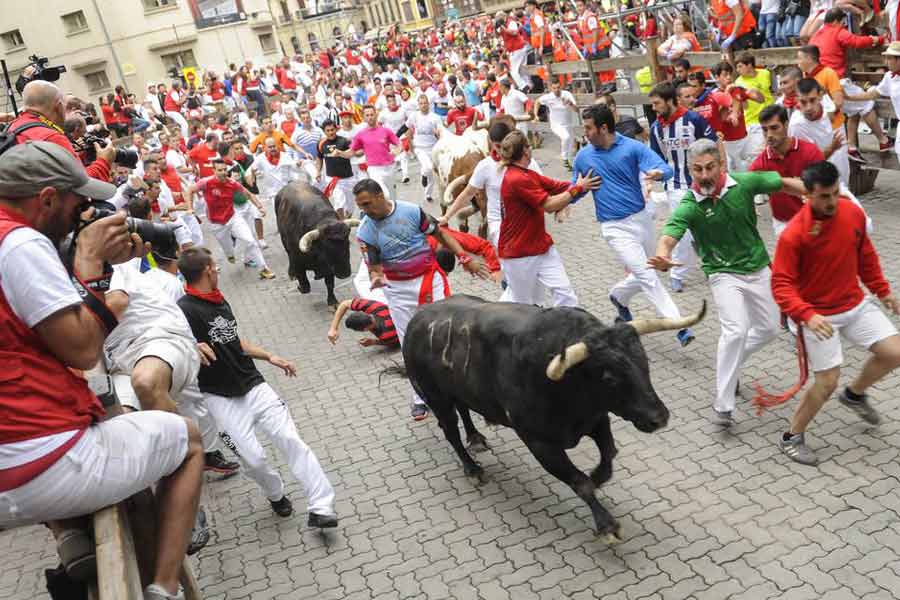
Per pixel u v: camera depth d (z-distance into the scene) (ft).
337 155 45.27
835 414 20.38
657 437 21.16
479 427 23.76
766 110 22.12
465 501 20.43
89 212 9.30
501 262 25.17
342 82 111.14
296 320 36.86
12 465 8.18
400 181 60.39
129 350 15.47
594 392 15.42
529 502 19.84
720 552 16.67
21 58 158.71
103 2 157.38
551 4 91.66
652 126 29.32
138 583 8.74
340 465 23.41
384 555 18.98
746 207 19.16
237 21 173.37
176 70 156.87
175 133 86.79
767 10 41.65
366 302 30.91
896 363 17.79
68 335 8.31
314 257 35.53
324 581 18.48
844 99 31.17
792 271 17.58
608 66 51.44
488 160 28.48
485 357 17.97
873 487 17.52
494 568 17.71
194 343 16.81
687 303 28.50
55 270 8.30
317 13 254.27
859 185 34.50
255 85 116.26
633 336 15.15
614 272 33.32
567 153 50.83
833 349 17.76
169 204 41.04
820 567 15.70
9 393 8.20
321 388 29.04
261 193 68.28
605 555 17.34
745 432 20.51
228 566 19.67
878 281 17.97
